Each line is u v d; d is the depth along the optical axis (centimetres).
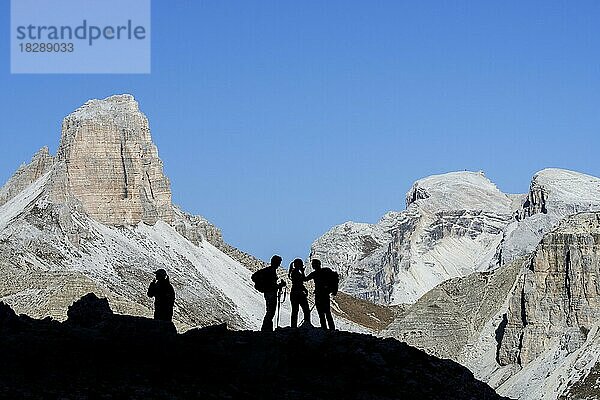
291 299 7156
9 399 4884
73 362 5447
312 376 5950
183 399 5262
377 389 5978
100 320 6306
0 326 5944
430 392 6094
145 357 5656
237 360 5828
